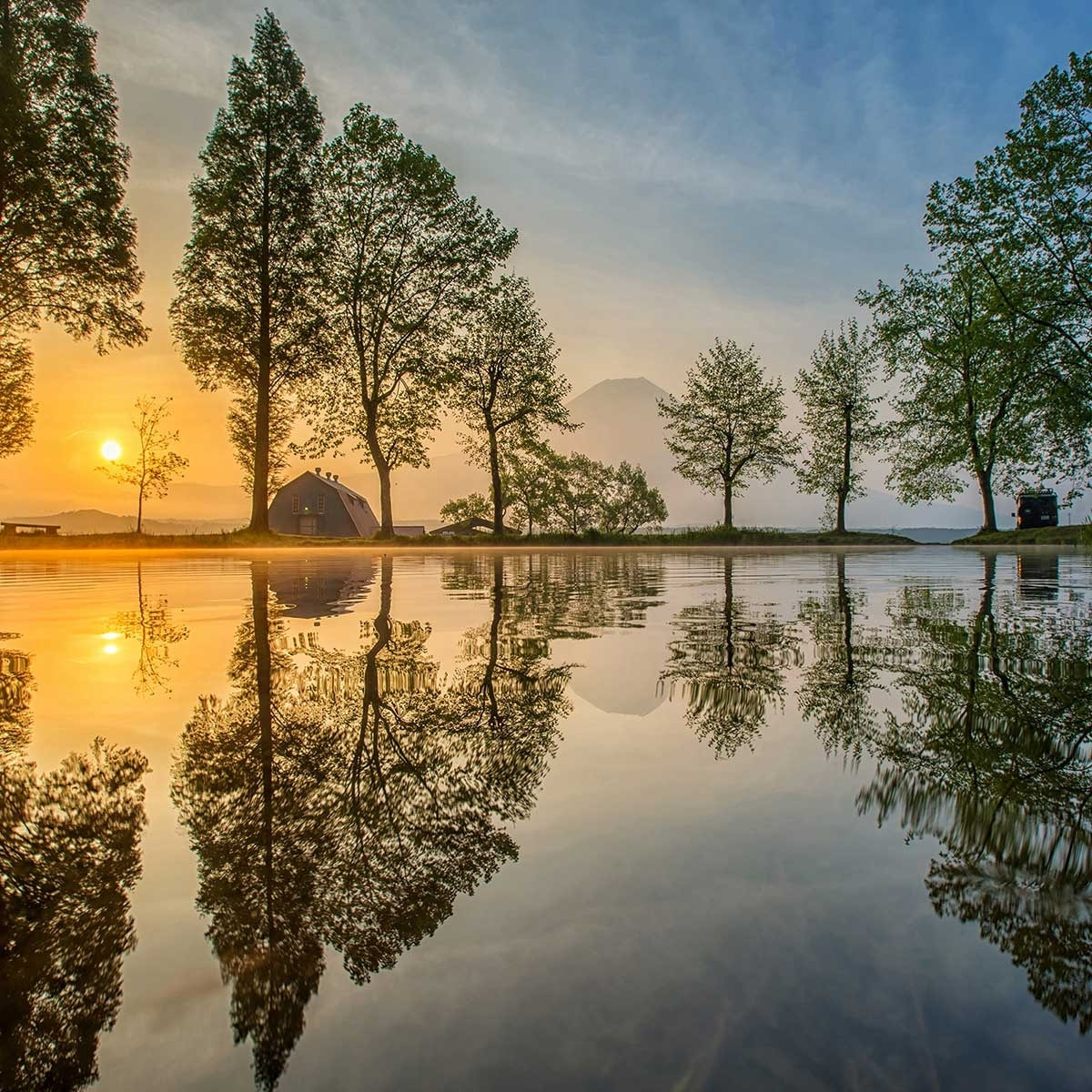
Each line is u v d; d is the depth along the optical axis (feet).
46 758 6.06
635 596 21.66
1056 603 19.31
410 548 69.51
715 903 3.60
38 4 52.34
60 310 56.03
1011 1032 2.68
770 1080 2.41
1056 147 38.75
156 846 4.40
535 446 99.40
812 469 107.55
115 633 13.16
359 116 72.23
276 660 10.51
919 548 83.25
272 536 65.87
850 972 3.02
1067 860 4.03
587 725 7.05
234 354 67.21
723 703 7.90
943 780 5.52
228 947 3.30
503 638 12.66
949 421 82.99
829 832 4.52
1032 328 38.83
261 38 64.95
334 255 73.26
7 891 3.84
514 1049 2.60
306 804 5.04
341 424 81.05
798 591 23.82
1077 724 7.04
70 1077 2.49
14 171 50.37
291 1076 2.46
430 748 6.31
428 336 79.46
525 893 3.74
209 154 64.80
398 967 3.08
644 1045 2.56
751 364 109.81
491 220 79.46
